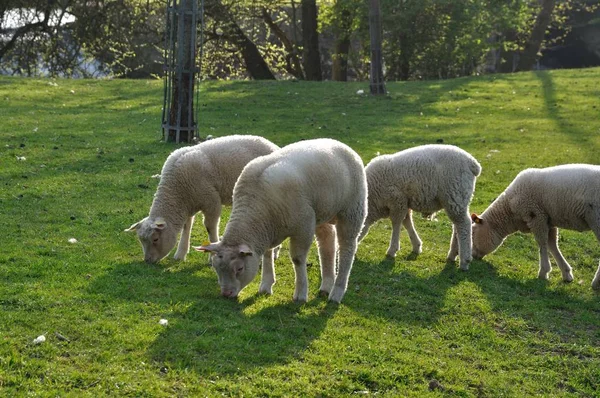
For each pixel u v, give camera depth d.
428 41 33.94
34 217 11.11
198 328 7.50
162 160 15.14
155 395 6.27
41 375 6.45
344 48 37.97
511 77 28.69
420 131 19.53
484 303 9.07
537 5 40.09
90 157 15.10
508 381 7.28
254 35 41.72
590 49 47.88
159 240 9.27
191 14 16.64
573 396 7.10
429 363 7.39
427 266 10.30
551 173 10.02
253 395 6.42
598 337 8.42
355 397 6.62
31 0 32.84
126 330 7.38
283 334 7.59
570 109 22.67
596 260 11.04
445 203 10.03
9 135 16.66
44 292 8.09
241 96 24.09
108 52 34.66
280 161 7.95
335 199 8.12
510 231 10.62
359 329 7.96
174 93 16.92
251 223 7.82
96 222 11.09
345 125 19.92
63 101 22.27
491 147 18.02
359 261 10.23
